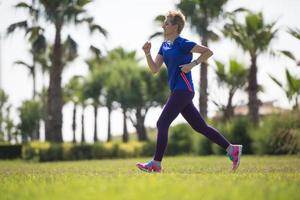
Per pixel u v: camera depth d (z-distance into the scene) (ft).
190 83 41.63
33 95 342.23
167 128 41.57
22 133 348.38
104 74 300.40
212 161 92.43
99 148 172.96
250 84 183.52
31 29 175.22
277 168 52.60
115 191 25.12
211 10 182.09
